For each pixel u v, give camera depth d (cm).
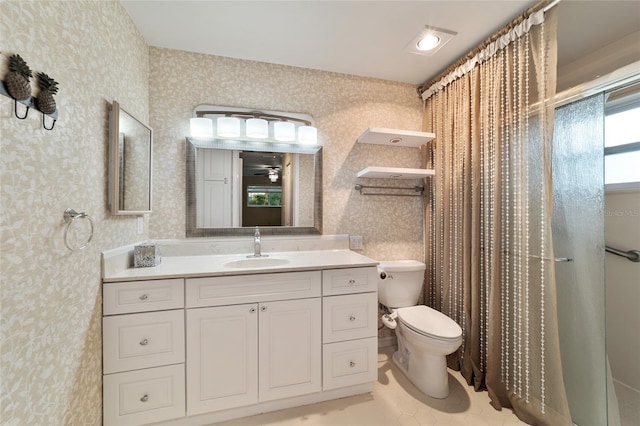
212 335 141
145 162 161
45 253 90
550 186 138
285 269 151
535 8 141
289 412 153
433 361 169
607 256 149
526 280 149
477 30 167
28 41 81
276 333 151
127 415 130
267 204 202
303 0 143
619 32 152
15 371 77
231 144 193
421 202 239
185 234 186
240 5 145
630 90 137
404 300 205
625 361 148
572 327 145
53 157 93
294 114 206
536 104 144
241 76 197
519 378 152
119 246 142
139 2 141
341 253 204
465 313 184
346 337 163
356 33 170
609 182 145
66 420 101
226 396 143
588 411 138
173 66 184
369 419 149
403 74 221
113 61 134
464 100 189
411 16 155
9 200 75
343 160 219
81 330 110
